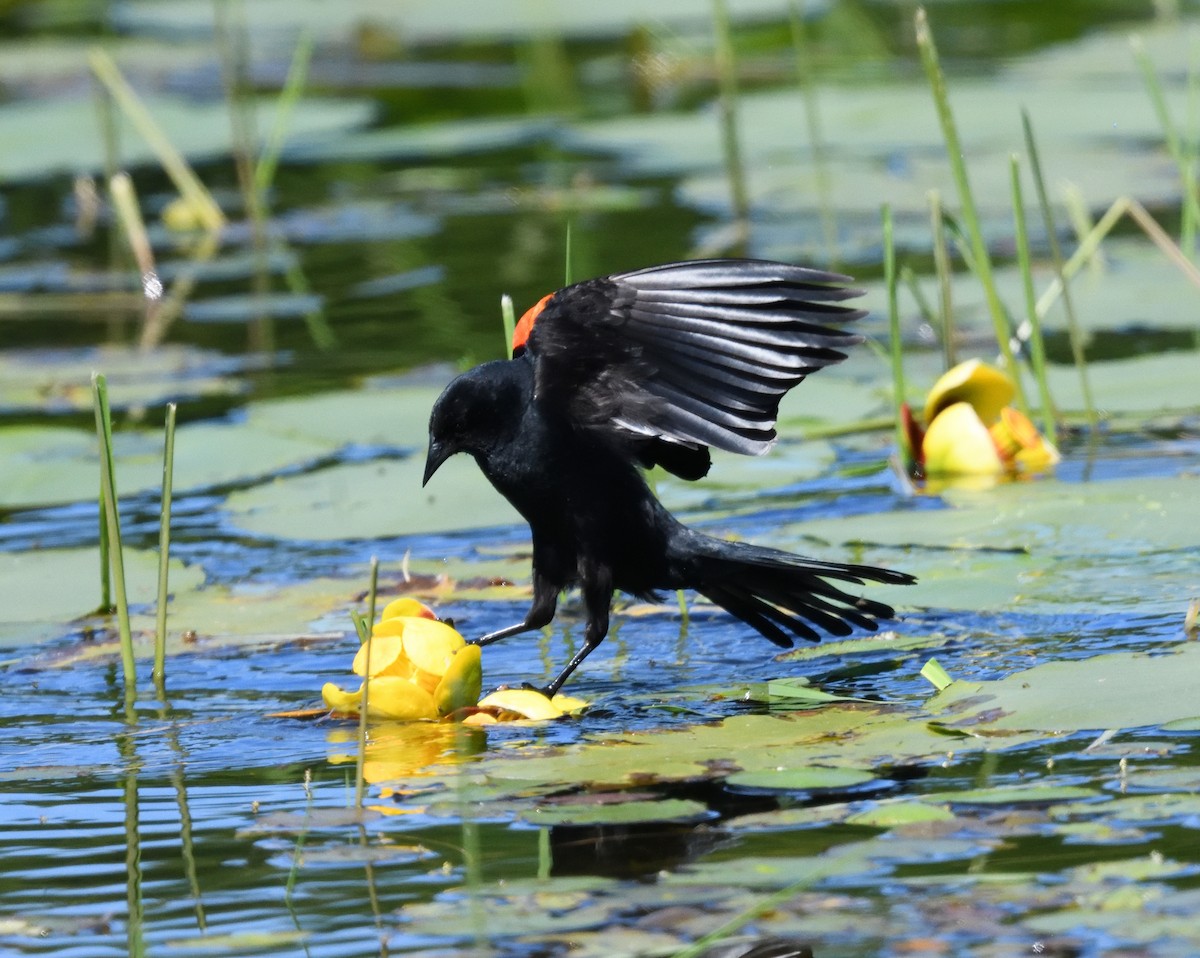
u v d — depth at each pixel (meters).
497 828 6.27
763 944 5.19
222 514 11.74
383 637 7.94
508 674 8.70
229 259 19.59
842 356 7.15
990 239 18.52
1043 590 8.97
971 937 5.16
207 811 6.67
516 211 21.30
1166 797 6.17
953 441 11.74
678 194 21.78
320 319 16.69
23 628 9.54
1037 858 5.70
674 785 6.60
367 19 31.47
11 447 12.95
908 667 8.18
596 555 8.27
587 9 30.28
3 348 16.17
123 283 18.70
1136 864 5.60
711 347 7.34
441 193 22.66
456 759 7.16
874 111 24.36
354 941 5.37
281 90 28.05
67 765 7.36
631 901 5.54
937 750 6.80
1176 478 10.83
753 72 28.91
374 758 7.25
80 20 34.84
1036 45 28.92
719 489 11.74
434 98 28.20
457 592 9.95
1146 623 8.38
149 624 9.54
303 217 21.47
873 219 19.72
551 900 5.57
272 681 8.59
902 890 5.52
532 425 8.06
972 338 14.95
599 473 8.10
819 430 13.14
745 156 23.08
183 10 35.50
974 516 10.39
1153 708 6.84
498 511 11.04
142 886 5.92
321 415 13.30
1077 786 6.32
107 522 9.58
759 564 7.97
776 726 7.26
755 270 7.38
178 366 15.25
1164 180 20.14
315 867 6.01
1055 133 22.34
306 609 9.67
